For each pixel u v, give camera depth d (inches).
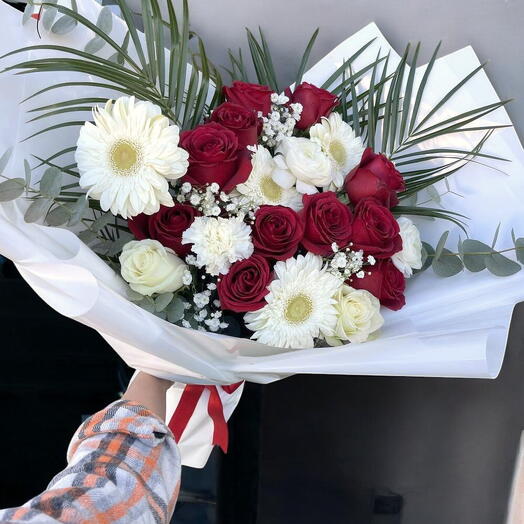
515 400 41.3
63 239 27.2
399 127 36.2
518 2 34.7
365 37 35.7
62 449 49.1
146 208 26.3
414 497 43.8
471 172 35.2
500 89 36.4
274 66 38.3
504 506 43.3
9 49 28.7
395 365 28.0
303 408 41.8
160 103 29.9
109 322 25.0
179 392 33.7
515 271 30.8
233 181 27.3
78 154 26.1
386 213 28.3
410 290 33.1
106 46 32.0
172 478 24.0
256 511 43.4
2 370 46.8
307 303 27.8
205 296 28.1
